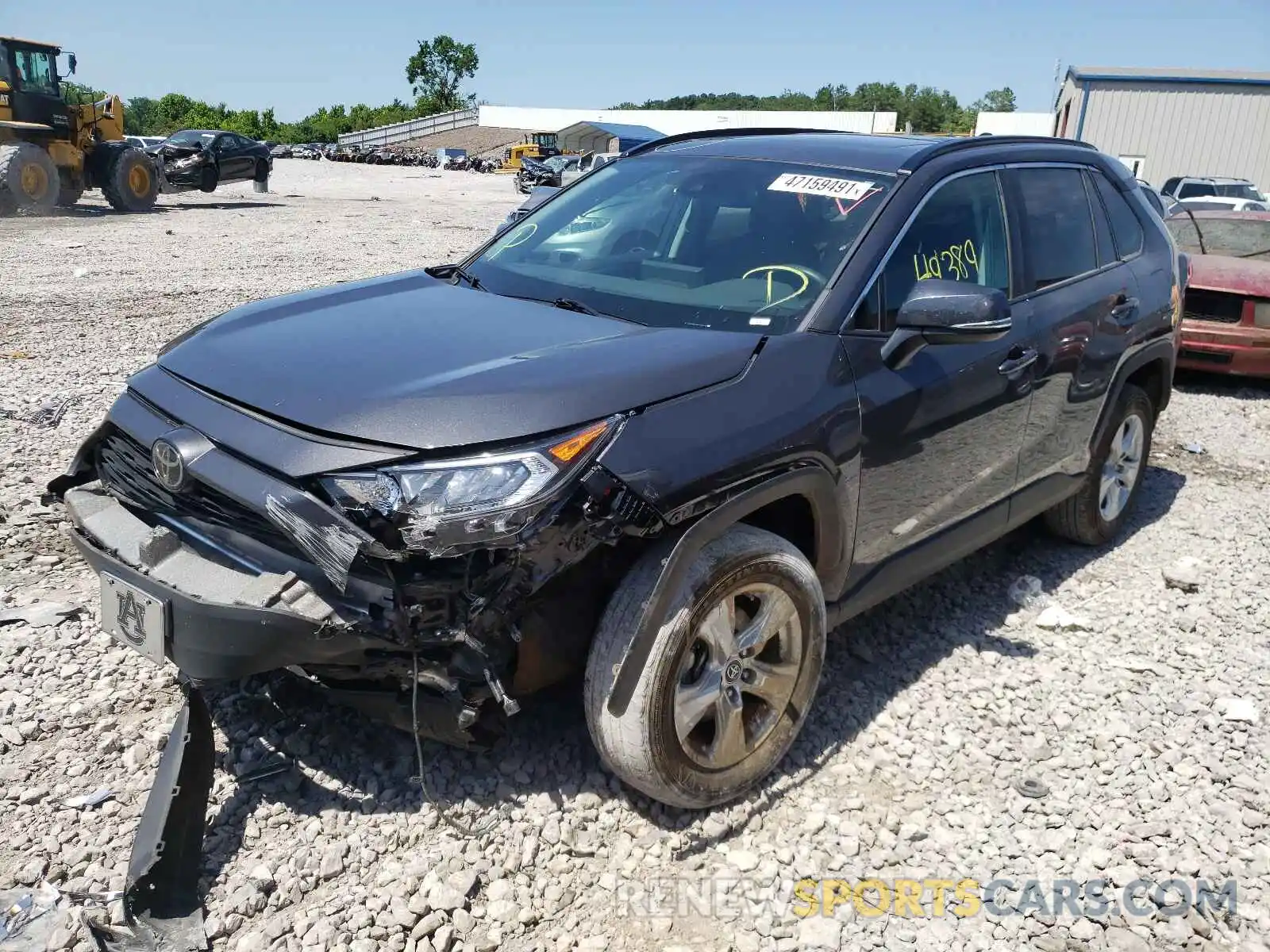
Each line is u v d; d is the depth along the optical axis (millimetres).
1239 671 3967
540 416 2490
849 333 3172
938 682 3766
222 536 2682
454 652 2451
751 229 3539
